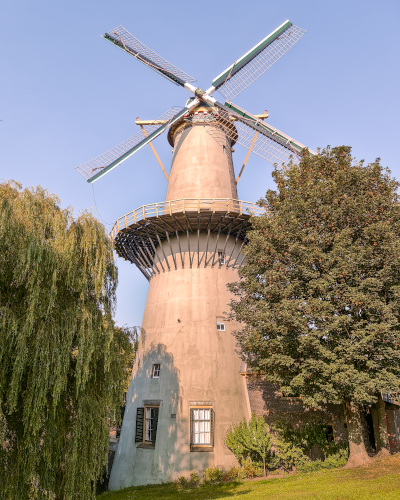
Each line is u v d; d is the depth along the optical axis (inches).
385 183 669.3
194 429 824.3
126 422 912.3
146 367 919.7
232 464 791.7
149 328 967.0
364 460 658.2
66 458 461.4
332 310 580.1
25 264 457.7
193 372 864.3
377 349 572.7
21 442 437.7
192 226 970.1
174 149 1162.6
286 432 766.5
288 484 612.7
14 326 432.8
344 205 631.8
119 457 881.5
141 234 1000.2
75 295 537.6
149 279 1069.8
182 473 777.6
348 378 550.3
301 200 661.3
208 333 903.7
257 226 729.0
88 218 580.4
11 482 420.8
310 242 634.8
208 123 1120.2
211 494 652.7
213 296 941.2
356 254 591.8
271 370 668.7
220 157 1091.9
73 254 526.6
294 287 624.1
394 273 595.5
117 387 575.8
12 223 464.1
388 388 567.2
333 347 601.9
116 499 692.7
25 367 458.3
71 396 501.7
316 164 718.5
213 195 1021.8
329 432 816.9
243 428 760.3
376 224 598.5
